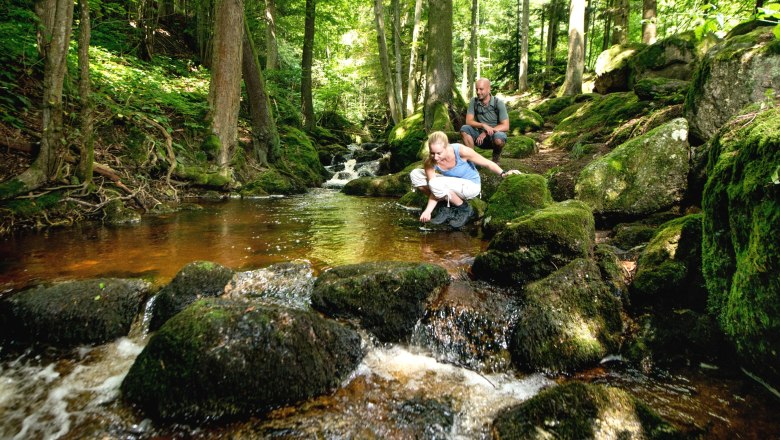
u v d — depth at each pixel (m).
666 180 4.06
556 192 5.14
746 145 2.22
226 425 1.92
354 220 5.49
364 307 2.73
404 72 22.45
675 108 5.76
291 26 18.47
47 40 5.03
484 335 2.58
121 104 7.49
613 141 6.48
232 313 2.15
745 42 4.21
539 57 29.02
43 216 4.78
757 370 2.07
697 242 2.74
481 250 3.90
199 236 4.46
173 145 7.49
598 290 2.62
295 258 3.64
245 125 10.41
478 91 6.02
